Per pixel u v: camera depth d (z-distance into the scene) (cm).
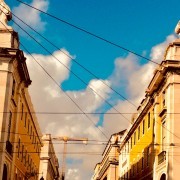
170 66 2498
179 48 2572
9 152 2547
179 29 2595
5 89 2473
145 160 3153
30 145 3659
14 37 2633
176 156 2398
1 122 2414
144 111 3231
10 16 2648
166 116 2547
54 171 8231
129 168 3928
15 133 2700
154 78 2727
